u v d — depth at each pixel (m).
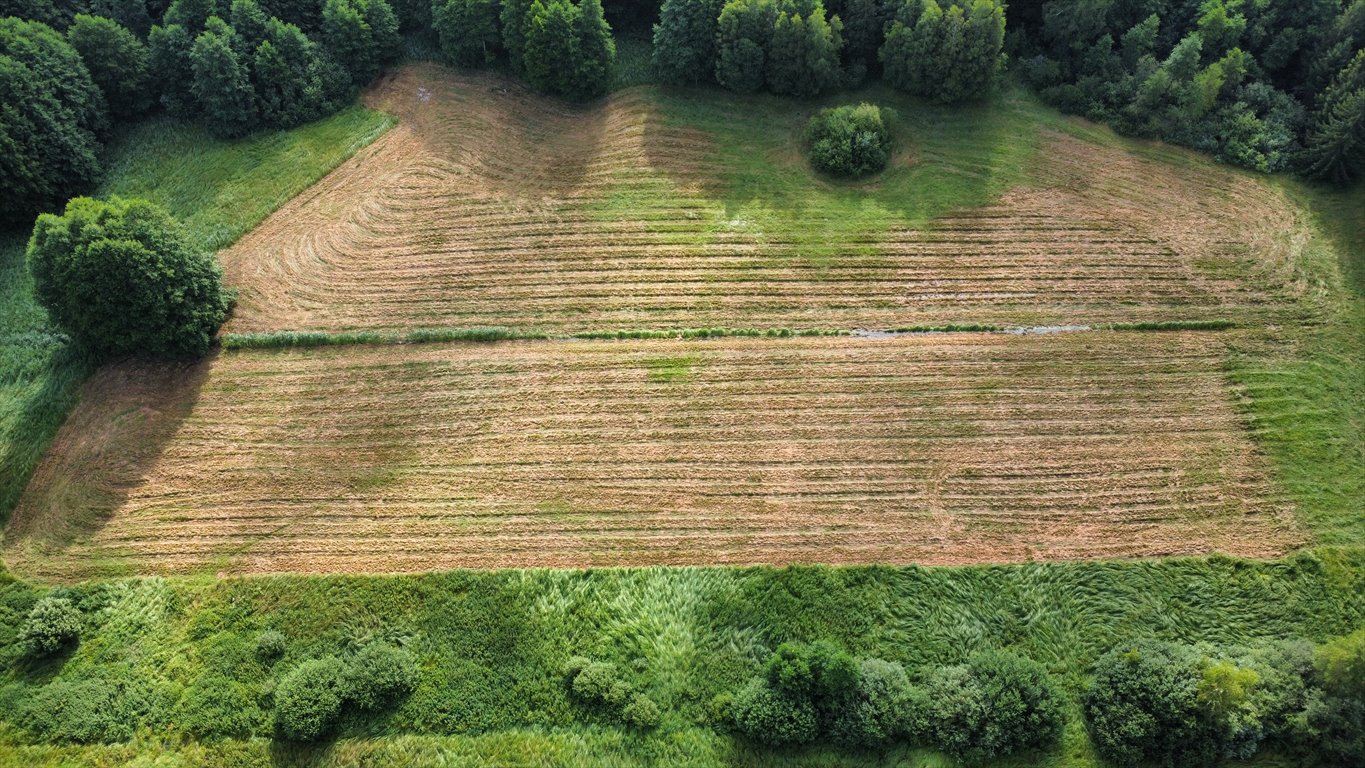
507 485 33.91
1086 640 29.20
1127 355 37.03
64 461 34.75
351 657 29.09
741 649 29.19
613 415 35.81
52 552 32.38
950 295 39.44
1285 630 29.27
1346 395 35.12
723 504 33.16
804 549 31.83
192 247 38.03
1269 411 34.91
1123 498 32.84
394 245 42.25
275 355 38.28
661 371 37.16
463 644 29.44
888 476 33.78
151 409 36.38
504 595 30.42
